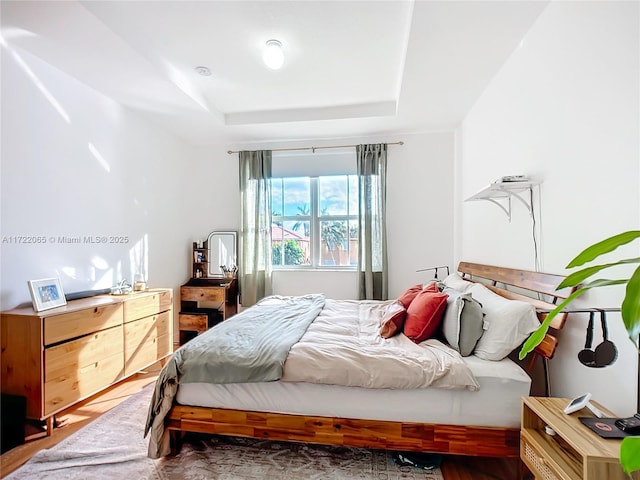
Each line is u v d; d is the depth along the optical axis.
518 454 1.50
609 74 1.30
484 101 2.70
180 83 2.72
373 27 2.10
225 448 1.83
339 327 2.20
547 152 1.75
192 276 4.19
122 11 1.90
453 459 1.73
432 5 1.71
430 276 3.81
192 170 4.30
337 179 4.12
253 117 3.54
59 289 2.28
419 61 2.24
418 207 3.84
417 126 3.61
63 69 2.42
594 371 1.39
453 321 1.80
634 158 1.19
